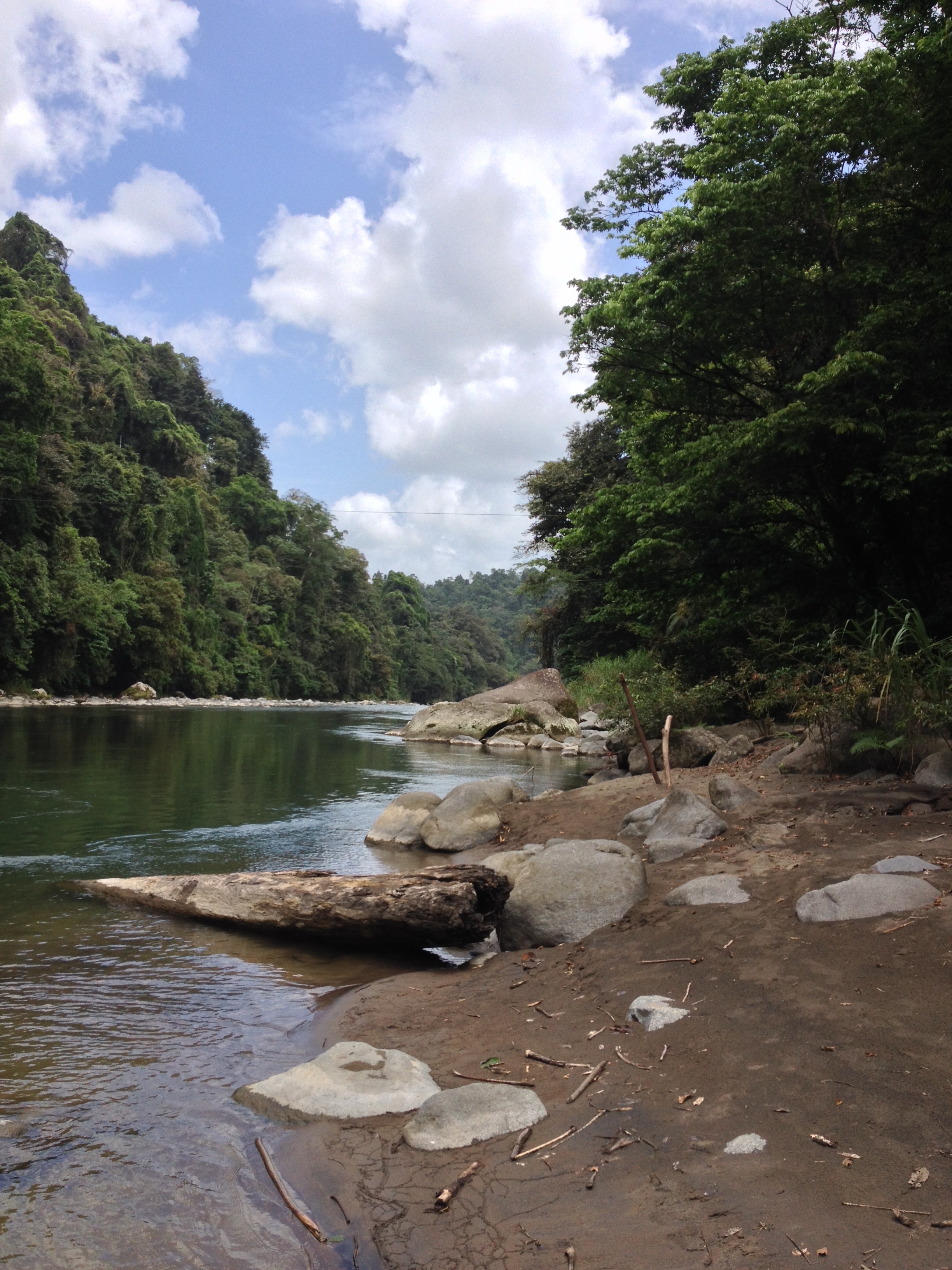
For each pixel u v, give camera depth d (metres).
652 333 13.29
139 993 4.60
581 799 9.06
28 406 44.34
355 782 14.08
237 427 107.69
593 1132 2.86
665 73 16.72
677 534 14.09
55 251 88.50
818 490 12.89
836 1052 3.04
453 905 5.34
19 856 7.73
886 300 11.98
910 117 11.12
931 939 3.67
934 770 6.48
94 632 47.81
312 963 5.28
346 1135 3.01
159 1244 2.42
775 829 5.94
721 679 14.51
